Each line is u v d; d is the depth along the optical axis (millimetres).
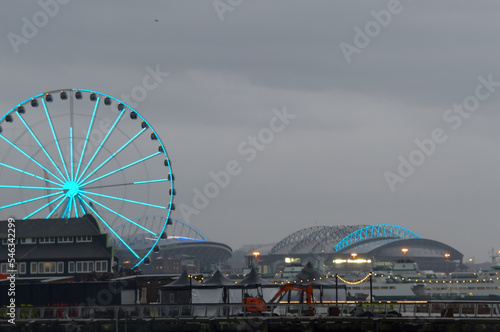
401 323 137250
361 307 148625
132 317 159250
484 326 132875
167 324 152250
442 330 135000
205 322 149375
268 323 143875
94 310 164125
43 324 159125
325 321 141250
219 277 190000
